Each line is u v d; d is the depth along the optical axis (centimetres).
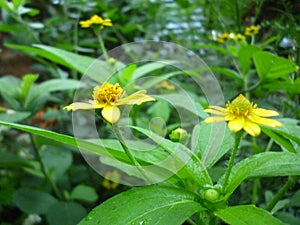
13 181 20
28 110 17
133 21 28
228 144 9
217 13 20
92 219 7
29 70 33
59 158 19
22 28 22
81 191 17
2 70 33
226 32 20
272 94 17
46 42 26
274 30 17
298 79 14
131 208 7
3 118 15
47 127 24
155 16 27
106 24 15
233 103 7
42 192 17
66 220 16
